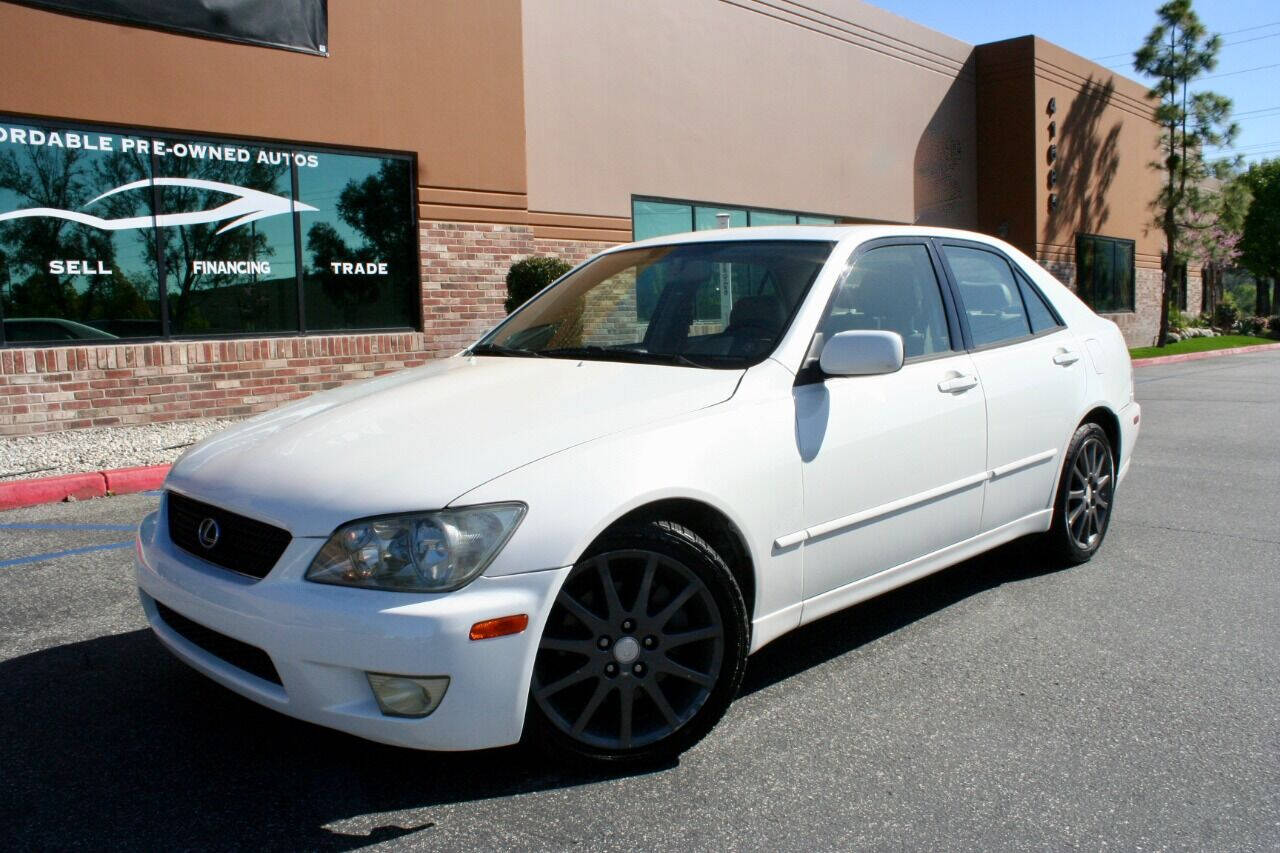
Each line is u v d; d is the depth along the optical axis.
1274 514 6.36
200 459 3.16
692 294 3.84
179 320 9.34
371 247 10.66
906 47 18.98
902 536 3.73
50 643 3.98
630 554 2.81
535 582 2.61
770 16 16.02
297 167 10.03
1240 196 25.91
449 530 2.54
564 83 12.98
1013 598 4.57
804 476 3.28
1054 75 21.12
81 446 7.96
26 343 8.46
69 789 2.82
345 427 3.07
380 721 2.53
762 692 3.53
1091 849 2.55
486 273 11.53
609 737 2.88
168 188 9.17
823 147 17.19
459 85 11.12
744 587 3.20
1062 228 21.75
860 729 3.23
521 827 2.62
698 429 3.03
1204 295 33.41
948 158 20.38
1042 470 4.54
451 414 3.08
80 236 8.70
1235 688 3.57
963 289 4.33
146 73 8.90
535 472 2.70
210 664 2.82
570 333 3.94
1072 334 4.91
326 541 2.58
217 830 2.61
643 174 14.11
